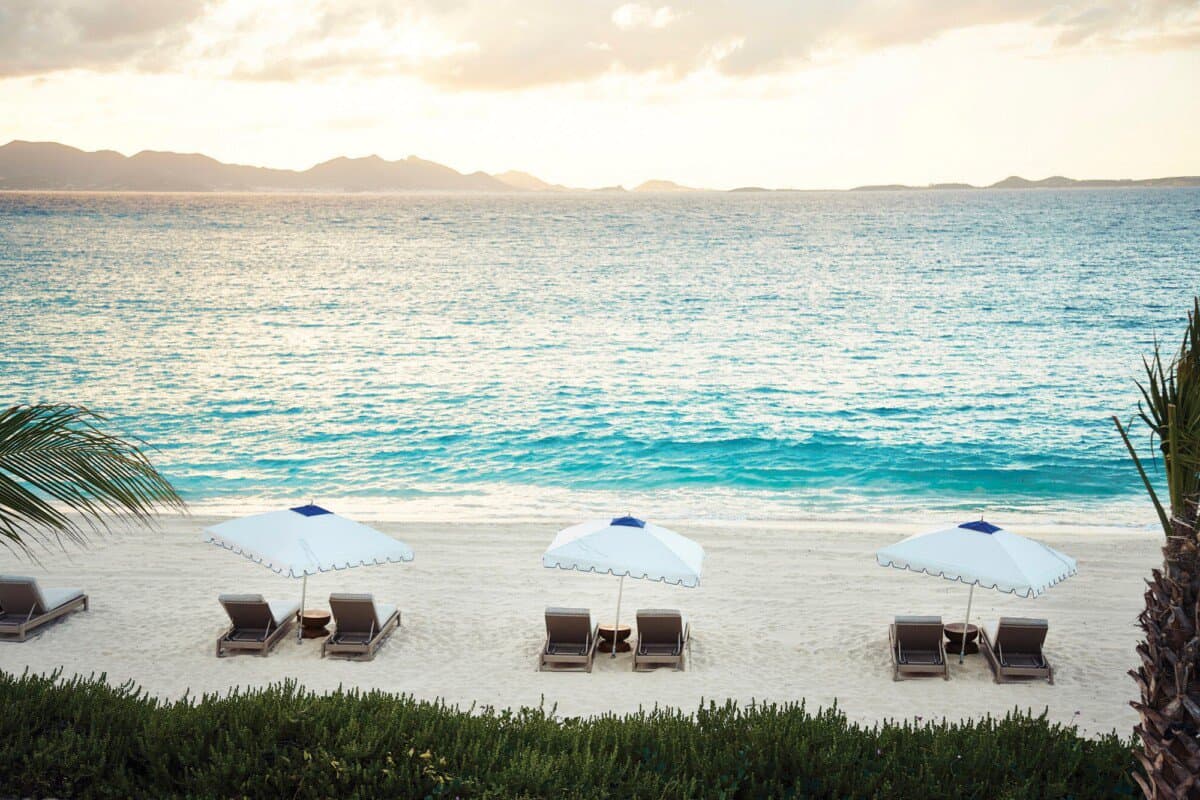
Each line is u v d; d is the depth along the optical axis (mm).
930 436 28500
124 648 12812
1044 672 12219
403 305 63312
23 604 13211
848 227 165750
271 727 7664
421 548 17703
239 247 123500
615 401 33188
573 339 48188
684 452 26703
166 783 7102
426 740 7555
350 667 12375
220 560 16781
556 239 143125
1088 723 11047
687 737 7824
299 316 57375
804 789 7191
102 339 47219
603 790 6883
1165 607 5055
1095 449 27172
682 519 20641
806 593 15469
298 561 12102
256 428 29266
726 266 93500
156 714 7828
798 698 11625
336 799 6906
